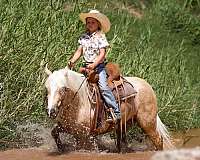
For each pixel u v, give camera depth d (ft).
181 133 52.65
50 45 46.78
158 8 91.66
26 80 44.27
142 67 52.03
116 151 39.86
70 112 36.06
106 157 36.14
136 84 40.57
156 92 52.49
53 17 50.62
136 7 92.02
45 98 35.73
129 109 39.40
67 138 40.34
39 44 45.93
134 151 40.34
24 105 42.52
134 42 70.08
